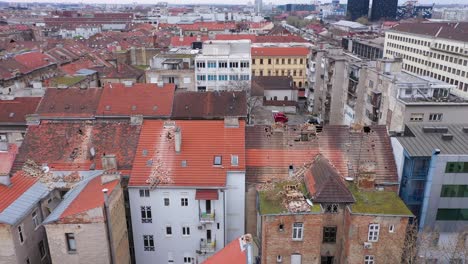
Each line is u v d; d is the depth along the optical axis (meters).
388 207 39.62
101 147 48.47
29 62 117.06
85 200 37.59
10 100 73.50
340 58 89.62
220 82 101.12
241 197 45.94
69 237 36.34
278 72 136.75
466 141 45.72
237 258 31.80
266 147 48.88
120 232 40.28
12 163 47.22
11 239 34.62
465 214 44.28
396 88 63.69
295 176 46.00
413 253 39.78
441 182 43.00
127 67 106.94
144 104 69.38
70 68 109.19
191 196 44.22
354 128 50.03
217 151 46.88
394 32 170.50
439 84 64.75
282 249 39.84
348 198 39.81
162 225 45.62
